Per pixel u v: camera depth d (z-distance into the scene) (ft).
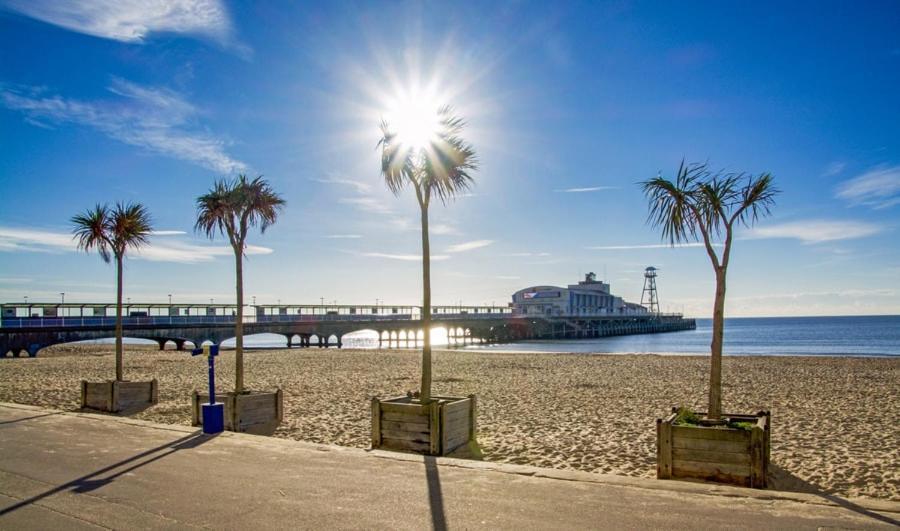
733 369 99.19
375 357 139.44
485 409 52.54
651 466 32.04
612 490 22.17
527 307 402.11
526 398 60.39
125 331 155.02
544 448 36.37
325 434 40.65
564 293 393.50
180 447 30.63
